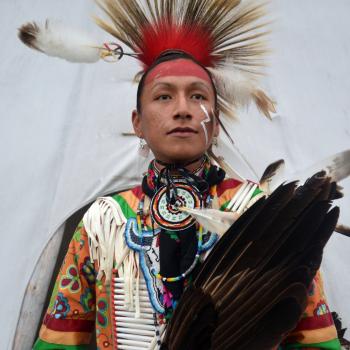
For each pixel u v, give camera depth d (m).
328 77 1.73
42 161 1.75
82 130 1.78
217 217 0.98
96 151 1.76
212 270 0.91
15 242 1.71
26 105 1.80
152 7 1.34
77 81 1.80
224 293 0.89
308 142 1.65
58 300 1.11
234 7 1.30
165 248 1.01
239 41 1.32
